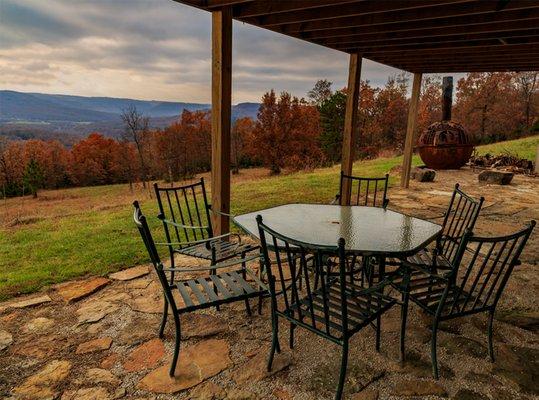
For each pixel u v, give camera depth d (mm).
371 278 2607
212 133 3410
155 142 31375
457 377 1902
